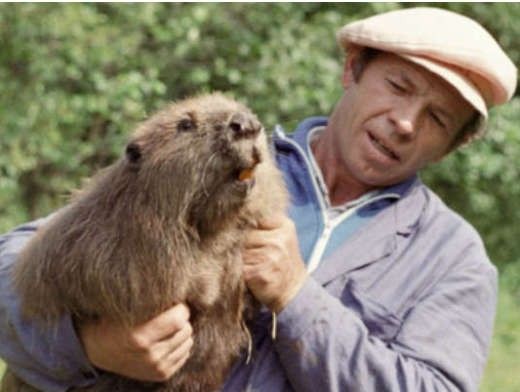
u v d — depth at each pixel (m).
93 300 5.64
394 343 5.87
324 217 6.21
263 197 5.80
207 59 17.55
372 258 6.06
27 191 17.61
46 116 16.67
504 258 18.25
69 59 16.64
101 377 5.88
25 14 16.38
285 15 17.48
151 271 5.62
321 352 5.66
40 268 5.78
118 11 16.97
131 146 5.88
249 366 5.92
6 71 16.70
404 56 6.14
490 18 18.08
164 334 5.62
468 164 17.44
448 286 6.03
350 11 18.11
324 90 16.92
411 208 6.27
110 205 5.80
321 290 5.76
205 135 5.79
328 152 6.41
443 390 5.74
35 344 5.81
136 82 16.64
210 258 5.78
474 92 6.19
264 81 17.12
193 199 5.74
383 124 6.19
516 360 12.41
